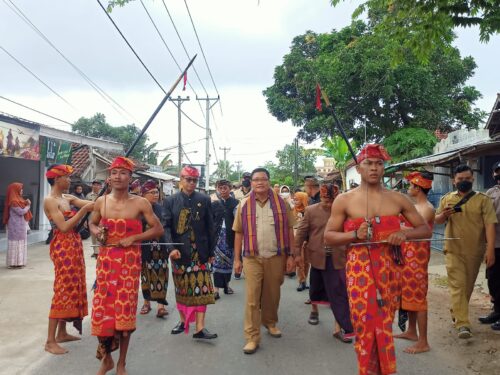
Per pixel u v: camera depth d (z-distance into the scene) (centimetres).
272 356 469
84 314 493
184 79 588
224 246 743
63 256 473
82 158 1859
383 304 322
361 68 1867
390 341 321
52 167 476
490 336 511
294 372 427
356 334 327
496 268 529
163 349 490
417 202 486
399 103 1997
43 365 442
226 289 756
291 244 508
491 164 1067
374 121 2025
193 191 526
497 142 888
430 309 641
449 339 507
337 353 477
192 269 516
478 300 680
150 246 596
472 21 530
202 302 518
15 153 1332
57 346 477
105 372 409
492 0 517
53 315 473
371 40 641
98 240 395
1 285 787
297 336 534
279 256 499
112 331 392
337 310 507
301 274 771
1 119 1273
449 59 2041
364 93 1923
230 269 749
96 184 1330
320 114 2164
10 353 473
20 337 521
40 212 1745
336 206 338
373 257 326
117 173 401
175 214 513
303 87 2091
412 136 1883
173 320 602
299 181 3797
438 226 1303
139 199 413
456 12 529
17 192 956
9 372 425
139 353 478
